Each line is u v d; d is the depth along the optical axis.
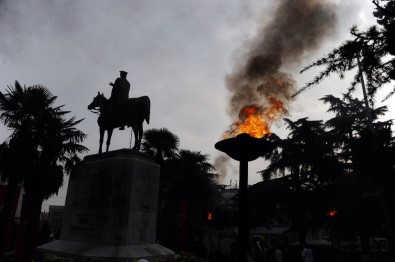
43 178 10.76
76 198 11.14
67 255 9.60
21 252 8.38
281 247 20.00
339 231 25.89
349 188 24.45
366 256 20.30
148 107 11.24
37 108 11.27
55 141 11.09
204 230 26.08
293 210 25.94
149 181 10.75
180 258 10.84
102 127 12.05
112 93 11.81
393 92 4.59
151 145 26.02
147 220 10.34
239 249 3.79
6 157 10.57
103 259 8.77
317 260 18.86
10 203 8.40
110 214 9.66
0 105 11.06
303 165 25.83
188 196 26.03
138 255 9.18
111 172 10.19
